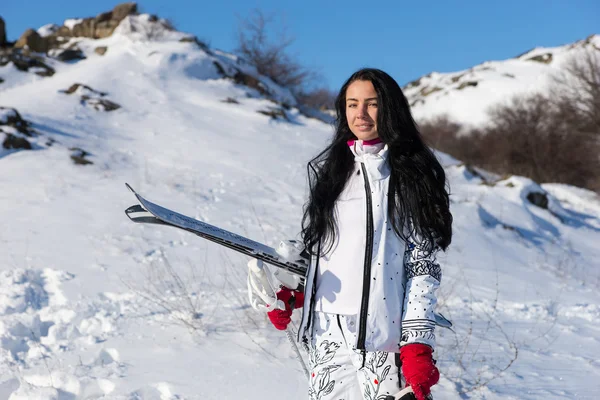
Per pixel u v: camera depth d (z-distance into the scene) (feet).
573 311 19.85
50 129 42.96
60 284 19.34
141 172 36.52
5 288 18.72
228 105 59.11
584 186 88.58
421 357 6.20
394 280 6.56
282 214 31.58
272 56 84.99
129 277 20.31
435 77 186.60
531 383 12.45
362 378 6.59
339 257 6.79
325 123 62.44
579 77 97.19
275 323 7.26
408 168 6.70
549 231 41.24
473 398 11.53
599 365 13.94
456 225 34.45
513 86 138.82
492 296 21.06
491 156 96.89
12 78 61.82
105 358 13.62
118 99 55.93
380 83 6.96
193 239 25.59
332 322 6.75
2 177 33.14
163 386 11.68
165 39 78.33
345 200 6.88
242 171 38.93
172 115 52.70
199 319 15.69
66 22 87.25
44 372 12.66
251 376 12.17
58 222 26.84
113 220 27.55
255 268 7.07
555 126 95.04
